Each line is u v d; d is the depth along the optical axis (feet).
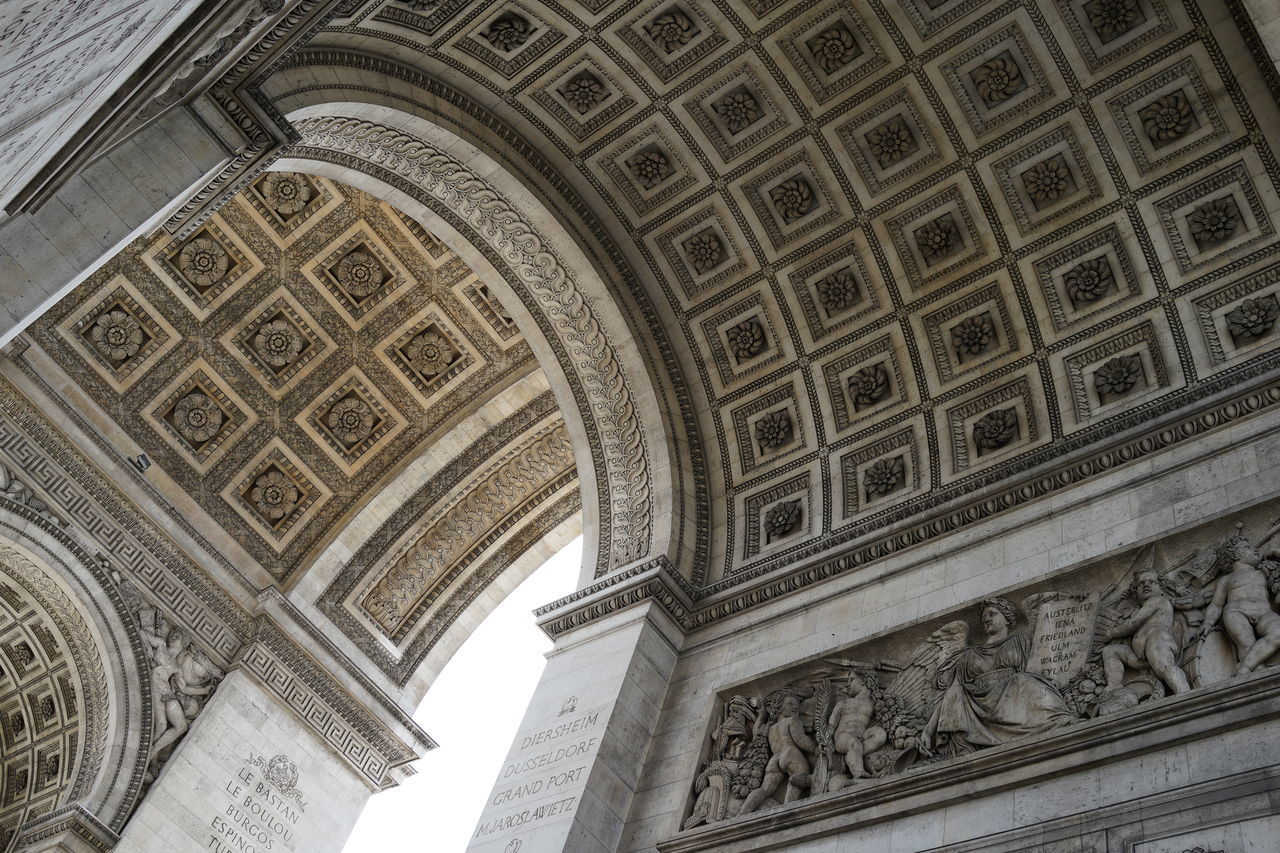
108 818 89.45
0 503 90.74
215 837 93.66
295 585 107.76
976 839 49.75
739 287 85.56
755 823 58.34
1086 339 71.41
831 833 55.52
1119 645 53.62
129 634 95.40
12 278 50.67
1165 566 56.03
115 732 92.73
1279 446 56.70
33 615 97.14
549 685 74.79
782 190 82.58
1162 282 69.26
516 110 83.82
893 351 79.61
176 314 103.19
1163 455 61.31
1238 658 49.52
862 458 78.43
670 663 74.02
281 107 66.23
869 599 67.67
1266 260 65.67
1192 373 65.31
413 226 104.47
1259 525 54.29
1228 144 67.46
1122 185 71.26
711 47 79.05
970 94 75.10
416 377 112.57
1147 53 68.90
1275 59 57.16
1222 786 44.16
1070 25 70.33
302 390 110.01
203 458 106.11
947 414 75.66
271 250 104.83
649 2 77.30
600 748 66.39
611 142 84.69
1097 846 45.57
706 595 76.69
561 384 89.10
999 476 67.21
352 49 73.82
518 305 89.81
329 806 102.94
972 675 58.03
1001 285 75.72
